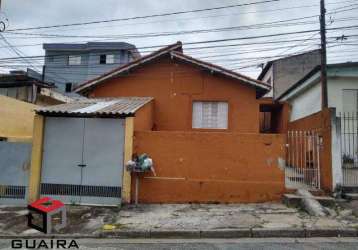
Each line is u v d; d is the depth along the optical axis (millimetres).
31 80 17969
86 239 6629
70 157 9320
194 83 13469
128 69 13734
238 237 6656
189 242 6363
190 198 9172
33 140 9367
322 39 12852
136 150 9328
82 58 37250
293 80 23359
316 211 7777
